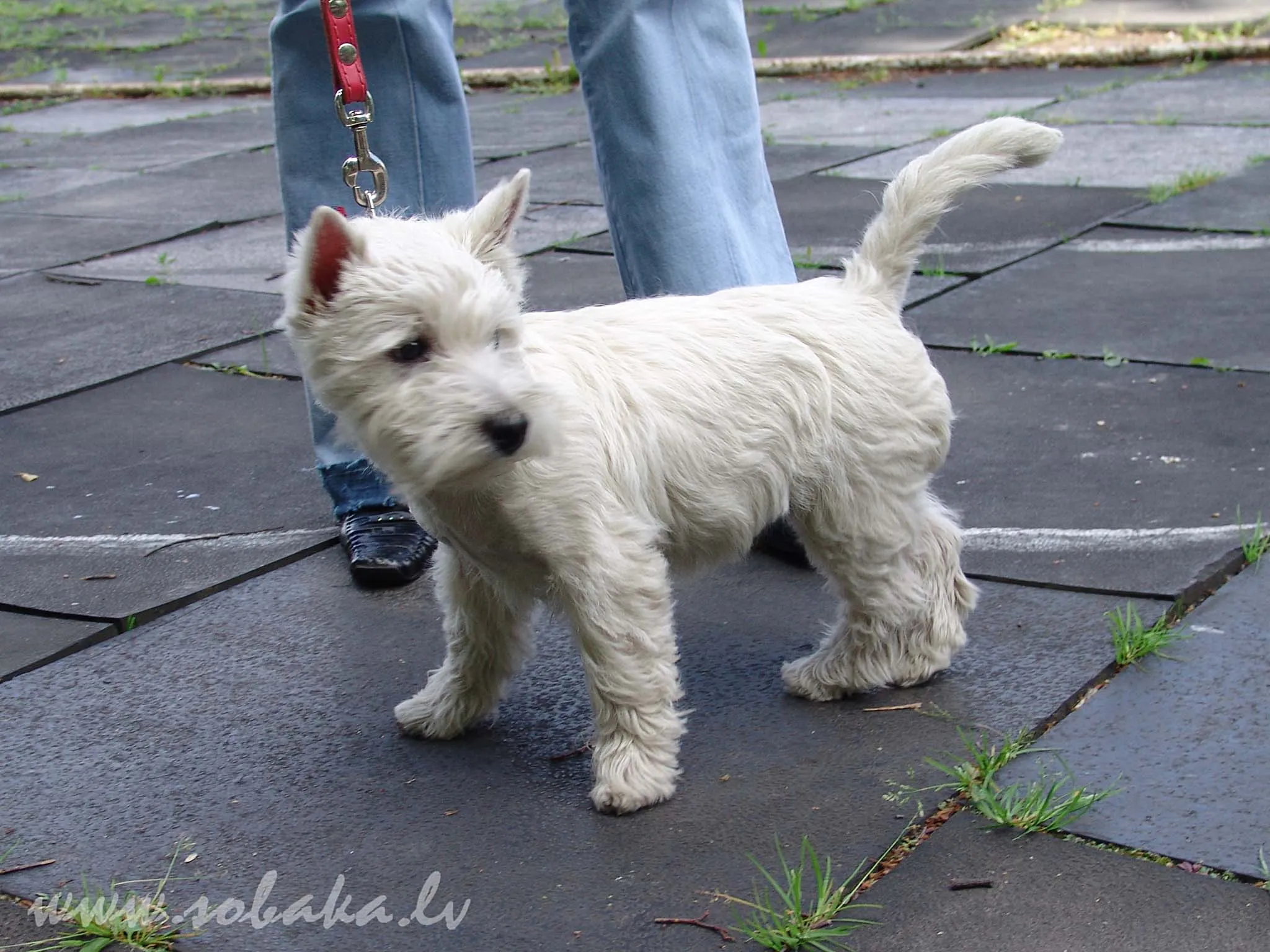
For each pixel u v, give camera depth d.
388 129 1.51
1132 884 1.05
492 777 1.21
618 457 1.16
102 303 2.39
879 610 1.26
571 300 2.21
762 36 4.93
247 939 1.06
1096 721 1.21
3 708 1.32
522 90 4.56
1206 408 1.73
